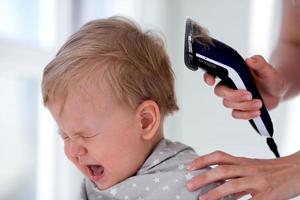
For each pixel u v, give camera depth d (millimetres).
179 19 2371
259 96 899
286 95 1189
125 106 768
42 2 1788
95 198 794
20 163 1671
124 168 784
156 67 813
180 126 2371
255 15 2248
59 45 1831
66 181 1827
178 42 2367
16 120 1650
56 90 763
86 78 754
